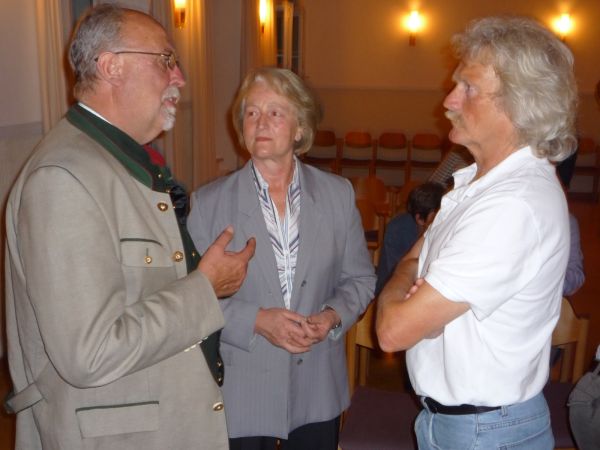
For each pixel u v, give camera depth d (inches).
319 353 67.9
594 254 241.4
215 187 67.9
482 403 47.2
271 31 337.4
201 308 47.4
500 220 43.1
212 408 52.0
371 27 369.7
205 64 244.7
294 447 70.0
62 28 156.9
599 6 344.2
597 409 59.7
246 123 65.6
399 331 46.2
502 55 44.6
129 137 49.1
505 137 46.6
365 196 195.3
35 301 42.3
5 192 140.6
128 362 43.2
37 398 48.0
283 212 67.7
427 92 371.9
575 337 86.4
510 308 45.4
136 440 48.1
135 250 46.4
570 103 45.0
